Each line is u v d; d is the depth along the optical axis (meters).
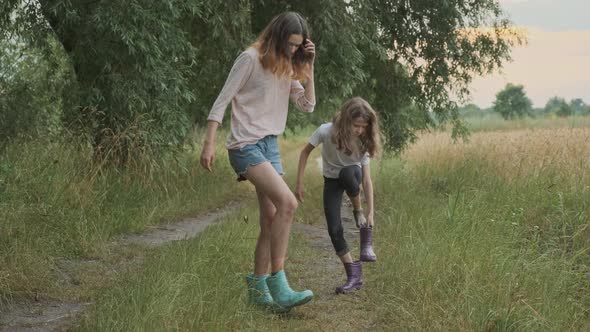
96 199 8.03
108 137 9.08
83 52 9.66
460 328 4.36
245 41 11.62
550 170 9.40
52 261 6.07
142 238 7.89
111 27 8.73
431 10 13.67
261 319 4.67
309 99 4.98
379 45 12.64
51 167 8.02
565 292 5.21
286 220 4.76
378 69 14.49
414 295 5.12
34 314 4.88
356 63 12.23
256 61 4.71
